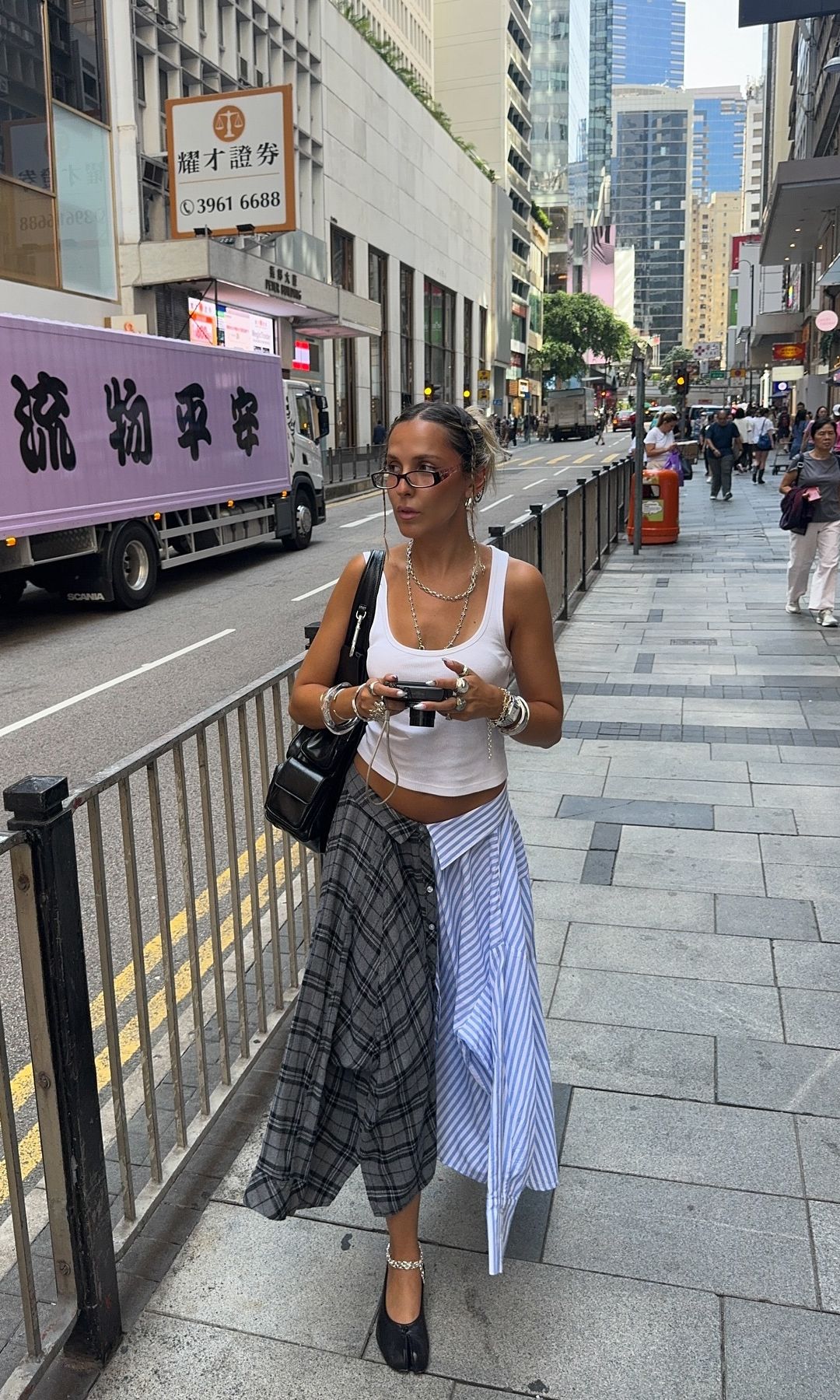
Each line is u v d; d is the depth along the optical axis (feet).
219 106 75.61
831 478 28.58
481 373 160.15
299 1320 7.00
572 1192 8.08
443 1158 6.87
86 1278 6.48
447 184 174.40
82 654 31.83
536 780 17.49
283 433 53.47
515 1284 7.23
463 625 6.37
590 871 13.88
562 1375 6.52
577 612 32.37
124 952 12.77
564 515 30.66
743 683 23.25
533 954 6.84
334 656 6.68
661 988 10.93
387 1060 6.49
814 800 16.14
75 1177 6.32
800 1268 7.28
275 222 75.97
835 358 101.96
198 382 44.42
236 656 30.66
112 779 6.95
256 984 9.91
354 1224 7.87
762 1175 8.18
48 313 65.82
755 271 182.09
